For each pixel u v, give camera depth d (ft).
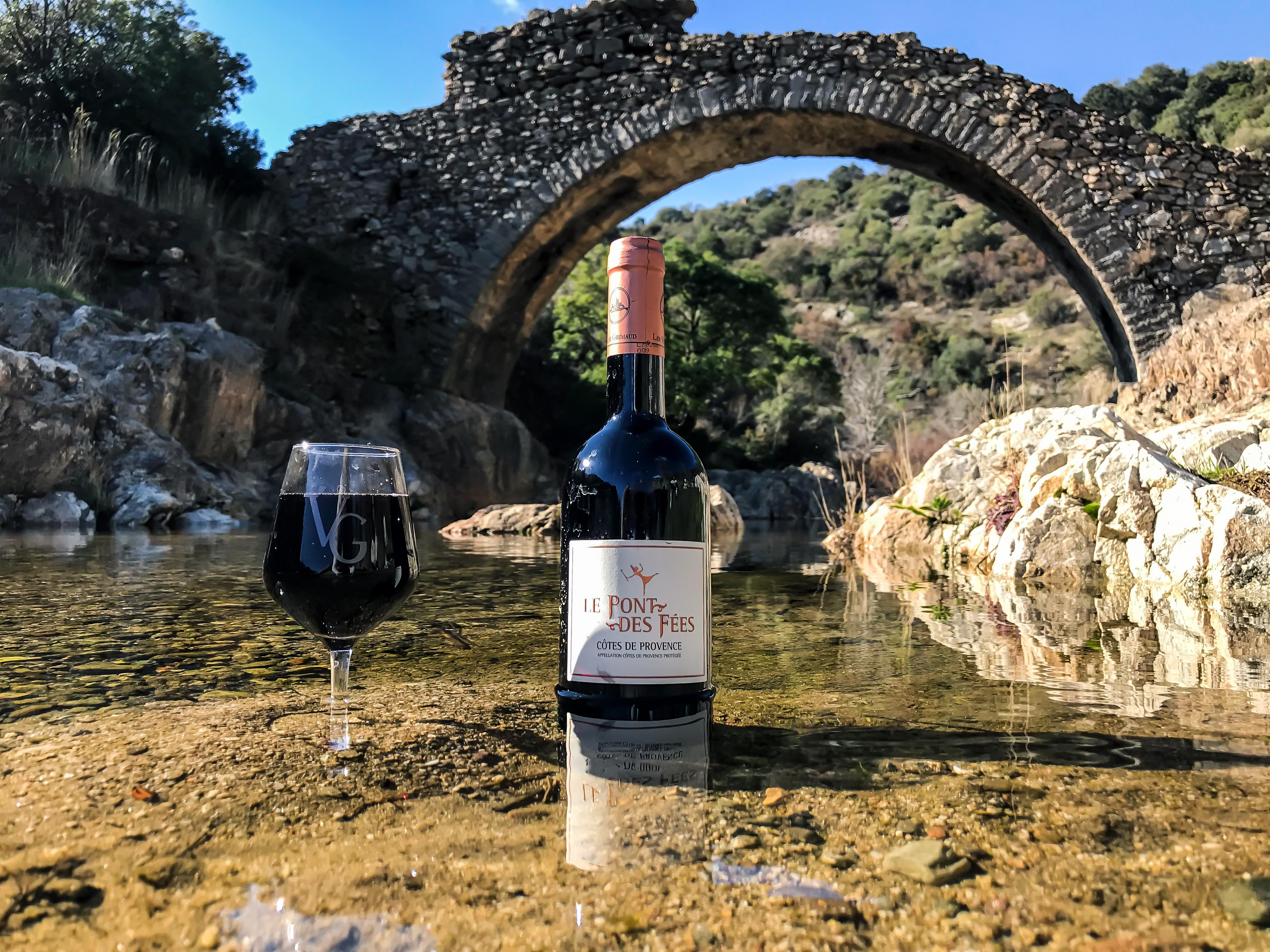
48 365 22.08
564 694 3.29
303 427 32.37
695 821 2.14
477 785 2.44
